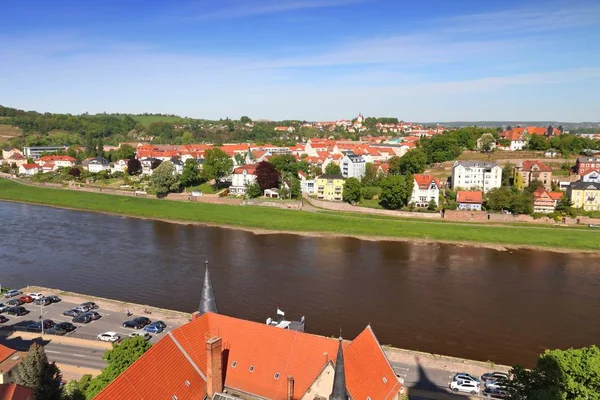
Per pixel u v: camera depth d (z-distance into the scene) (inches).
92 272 5388.8
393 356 3366.1
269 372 2261.3
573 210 7810.0
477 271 5580.7
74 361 3221.0
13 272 5369.1
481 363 3282.5
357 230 7440.9
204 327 2442.2
